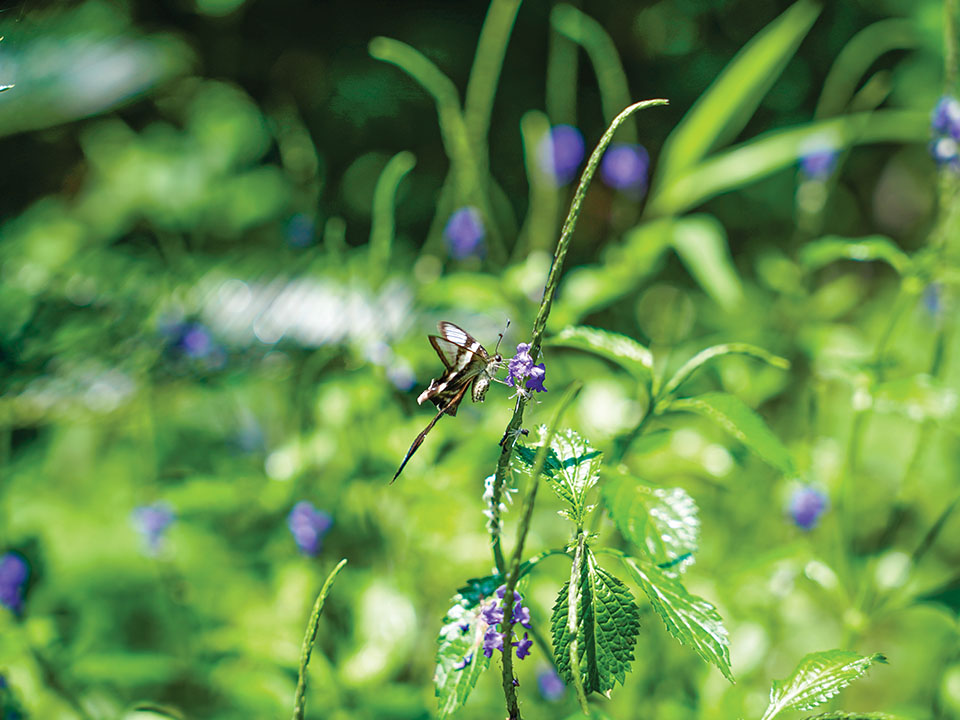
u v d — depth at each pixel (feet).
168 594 3.31
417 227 7.98
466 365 1.97
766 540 3.54
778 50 4.65
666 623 1.91
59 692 2.64
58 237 5.83
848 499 2.83
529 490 1.82
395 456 3.28
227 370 4.04
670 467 3.18
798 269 4.28
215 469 4.01
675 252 6.72
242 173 6.55
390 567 3.18
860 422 2.75
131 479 4.27
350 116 8.11
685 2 8.47
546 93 8.23
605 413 3.55
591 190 7.14
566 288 4.17
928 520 4.16
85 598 3.54
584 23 4.66
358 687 2.68
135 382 3.90
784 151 4.65
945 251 2.77
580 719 2.09
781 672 3.35
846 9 8.16
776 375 3.96
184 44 7.32
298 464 3.51
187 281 4.34
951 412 2.63
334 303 3.93
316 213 4.83
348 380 3.62
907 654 3.57
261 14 8.07
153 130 6.70
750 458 3.20
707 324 5.35
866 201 8.11
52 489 4.35
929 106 6.89
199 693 2.92
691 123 4.81
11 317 3.90
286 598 3.21
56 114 5.36
